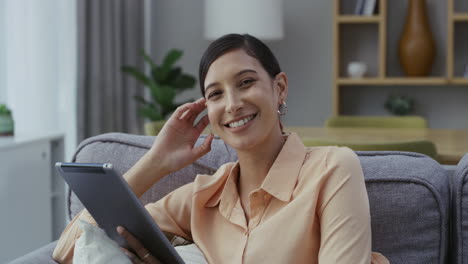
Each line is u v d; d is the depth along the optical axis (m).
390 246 1.44
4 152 2.83
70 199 1.75
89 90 4.46
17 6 3.85
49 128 4.06
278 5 4.67
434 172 1.49
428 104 5.06
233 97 1.32
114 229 1.29
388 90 5.11
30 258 1.45
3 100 3.79
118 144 1.76
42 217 3.19
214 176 1.46
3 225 2.83
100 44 4.54
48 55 4.06
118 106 4.71
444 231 1.44
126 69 4.60
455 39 4.96
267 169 1.36
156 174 1.52
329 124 3.77
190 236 1.50
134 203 1.15
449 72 4.70
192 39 5.43
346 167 1.26
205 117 1.55
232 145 1.34
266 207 1.32
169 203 1.51
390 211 1.44
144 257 1.28
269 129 1.34
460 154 2.41
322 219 1.25
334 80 4.84
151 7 5.37
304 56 5.28
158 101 4.68
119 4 4.70
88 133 4.48
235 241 1.34
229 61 1.33
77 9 4.29
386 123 3.72
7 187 2.86
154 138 1.77
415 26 4.75
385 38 4.77
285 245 1.26
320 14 5.24
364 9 4.82
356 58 5.10
